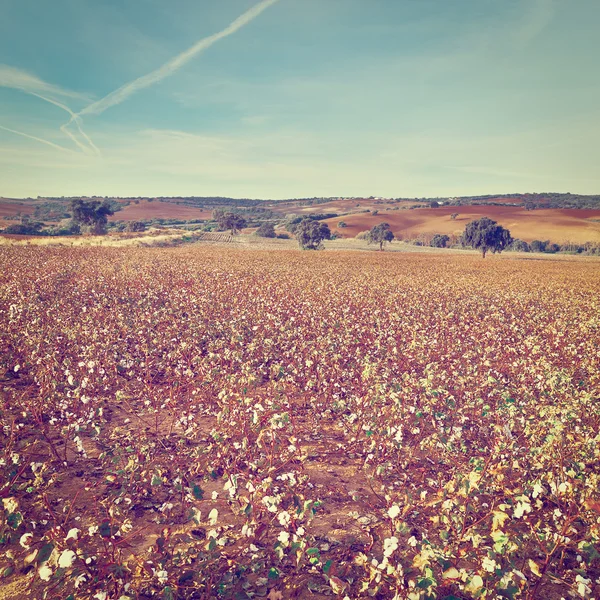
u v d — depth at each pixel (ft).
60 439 22.36
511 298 78.79
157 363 33.01
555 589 13.80
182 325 43.09
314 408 26.71
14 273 78.02
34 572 13.48
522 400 27.25
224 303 55.36
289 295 65.92
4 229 307.78
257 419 20.51
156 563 13.42
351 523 16.99
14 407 24.81
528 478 18.81
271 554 14.97
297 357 33.37
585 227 404.98
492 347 38.68
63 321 39.96
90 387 26.89
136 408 26.76
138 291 63.87
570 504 16.53
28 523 15.30
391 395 23.07
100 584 12.68
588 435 20.40
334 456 22.27
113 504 15.70
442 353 37.19
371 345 38.55
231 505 17.60
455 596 12.91
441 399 26.04
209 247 243.81
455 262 204.03
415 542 13.46
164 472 19.34
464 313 58.34
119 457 18.33
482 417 25.29
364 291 76.69
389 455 22.09
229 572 13.89
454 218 489.26
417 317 54.13
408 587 12.80
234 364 33.06
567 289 100.22
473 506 16.65
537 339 42.65
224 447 20.16
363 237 418.72
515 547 12.85
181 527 16.30
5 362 30.81
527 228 419.54
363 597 13.07
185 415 25.22
